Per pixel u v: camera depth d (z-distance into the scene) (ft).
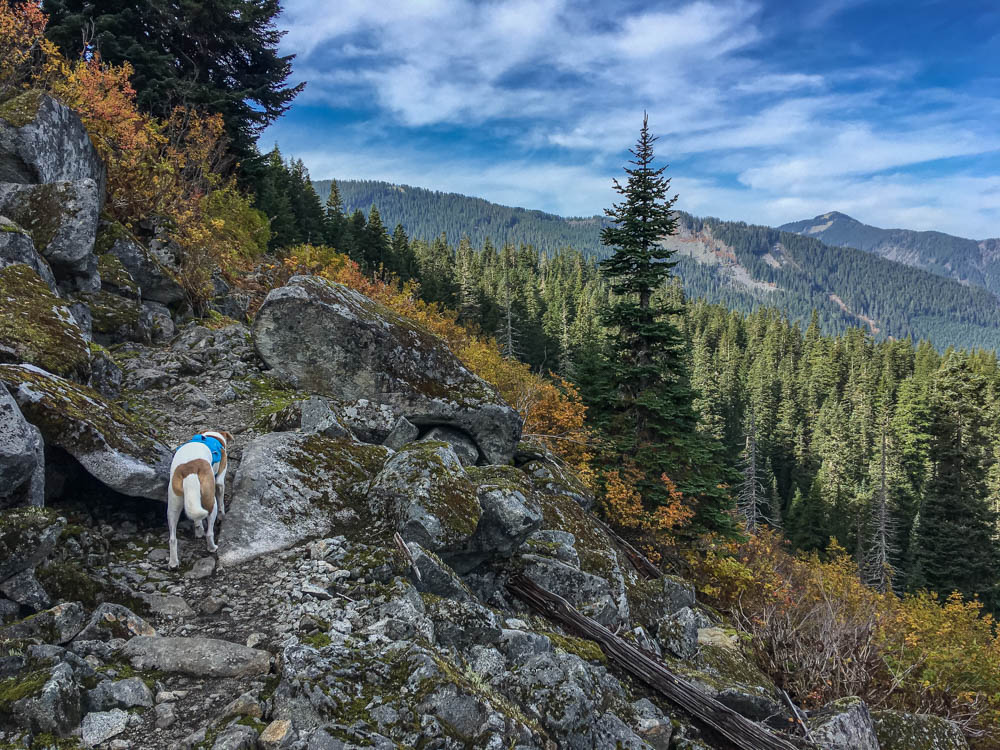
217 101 80.38
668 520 50.06
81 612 14.55
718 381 337.52
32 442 15.47
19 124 31.19
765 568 50.60
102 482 18.39
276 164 169.99
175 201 48.21
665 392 58.29
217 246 51.88
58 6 66.44
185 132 65.05
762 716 27.68
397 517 21.47
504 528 24.07
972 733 34.99
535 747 14.73
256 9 83.51
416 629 16.39
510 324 211.20
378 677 14.19
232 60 91.15
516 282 398.83
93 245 33.14
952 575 122.11
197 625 15.81
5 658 12.16
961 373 159.12
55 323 22.84
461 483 23.12
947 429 148.77
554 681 17.74
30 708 11.07
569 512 35.53
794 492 232.73
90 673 12.62
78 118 36.06
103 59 68.90
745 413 304.30
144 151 45.68
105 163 39.96
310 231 176.65
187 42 85.25
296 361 34.45
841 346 420.36
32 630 13.37
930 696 37.83
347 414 30.81
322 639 15.33
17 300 22.36
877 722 28.96
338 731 12.22
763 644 37.50
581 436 55.77
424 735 12.96
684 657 30.09
